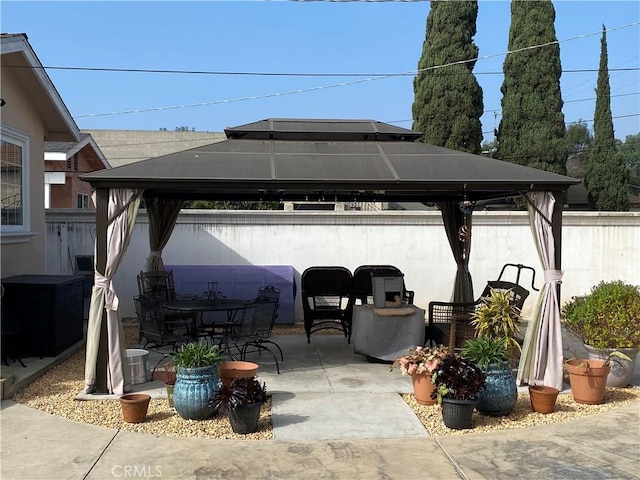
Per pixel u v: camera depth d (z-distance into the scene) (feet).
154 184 17.88
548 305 19.53
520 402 18.30
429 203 30.78
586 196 55.72
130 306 32.68
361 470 12.96
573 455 13.93
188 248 32.89
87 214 32.71
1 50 21.03
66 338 23.36
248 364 18.16
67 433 14.98
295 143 22.16
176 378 16.47
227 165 19.07
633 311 19.66
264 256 33.19
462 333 21.68
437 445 14.53
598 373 18.02
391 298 23.68
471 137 51.34
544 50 49.62
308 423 15.97
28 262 25.64
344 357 24.12
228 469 12.91
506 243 34.22
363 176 18.54
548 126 49.65
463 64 51.11
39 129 26.89
